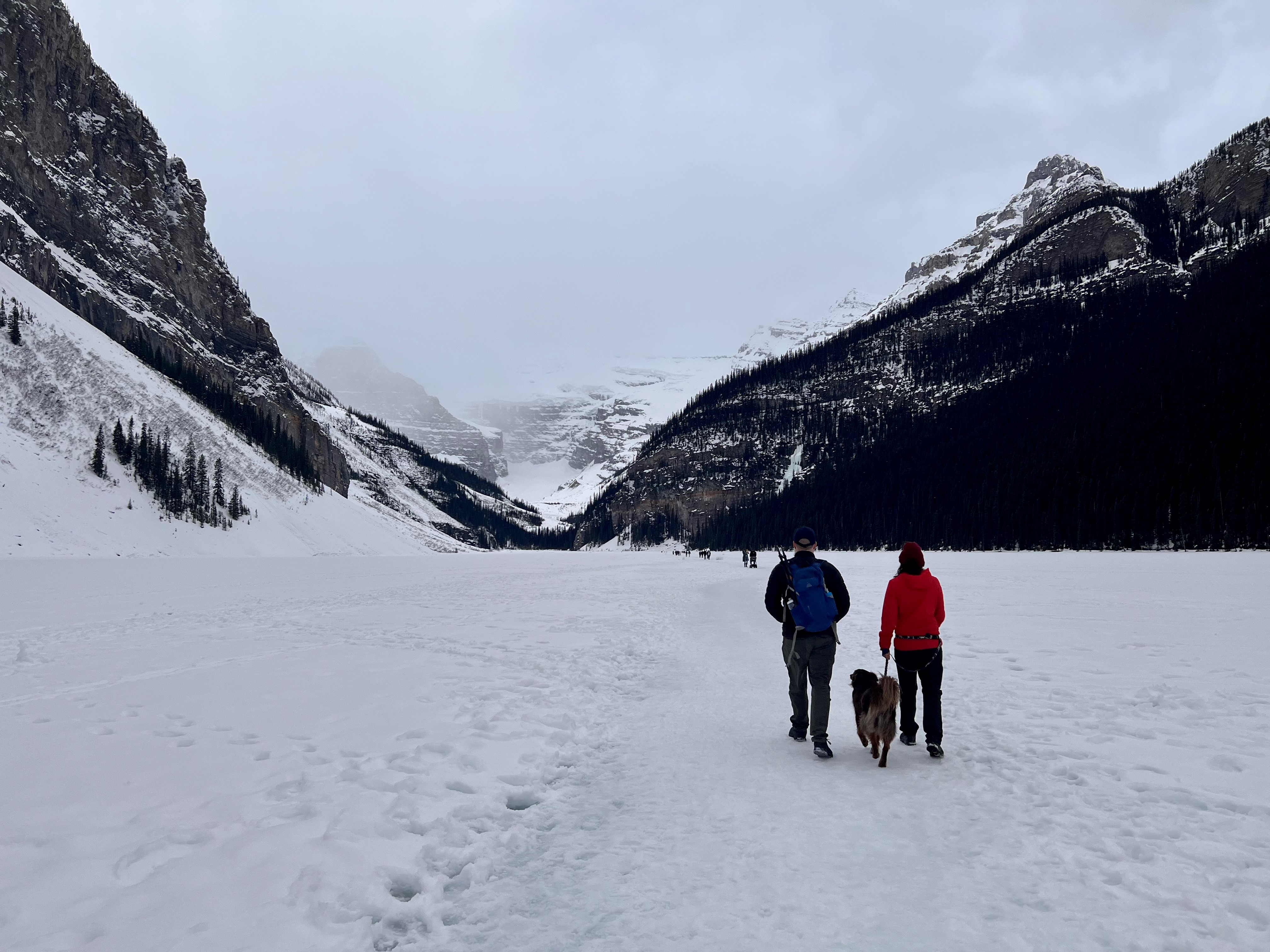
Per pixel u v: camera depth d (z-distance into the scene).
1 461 63.09
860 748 7.63
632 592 30.08
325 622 18.50
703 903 4.20
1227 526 69.25
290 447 119.81
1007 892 4.21
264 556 78.38
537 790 6.33
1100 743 7.22
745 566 65.25
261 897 4.08
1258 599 21.05
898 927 3.83
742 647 15.01
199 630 16.86
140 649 13.99
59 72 124.94
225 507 82.25
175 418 90.12
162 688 9.99
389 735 7.56
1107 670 10.84
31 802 5.58
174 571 43.53
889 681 7.04
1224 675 10.03
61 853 4.62
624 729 8.52
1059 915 3.91
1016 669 11.30
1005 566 47.06
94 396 80.19
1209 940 3.58
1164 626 15.38
